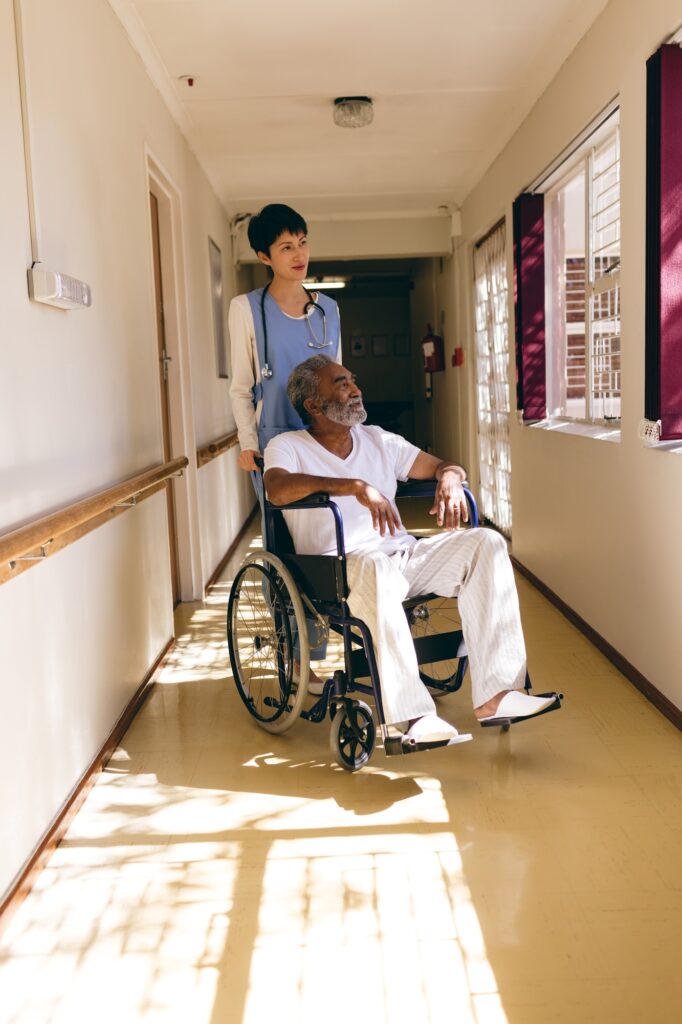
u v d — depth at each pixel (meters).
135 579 3.29
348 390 2.78
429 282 9.71
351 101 4.58
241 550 6.71
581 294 6.60
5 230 2.03
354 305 13.41
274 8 3.50
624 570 3.35
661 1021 1.57
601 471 3.62
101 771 2.71
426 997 1.65
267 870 2.12
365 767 2.69
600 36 3.40
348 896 2.00
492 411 6.41
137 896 2.02
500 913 1.91
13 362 2.05
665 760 2.62
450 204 7.28
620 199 3.23
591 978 1.69
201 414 5.37
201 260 5.60
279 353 3.11
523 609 4.45
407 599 2.73
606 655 3.59
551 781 2.52
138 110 3.69
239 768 2.71
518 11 3.59
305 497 2.65
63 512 2.11
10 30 2.12
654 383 2.85
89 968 1.78
